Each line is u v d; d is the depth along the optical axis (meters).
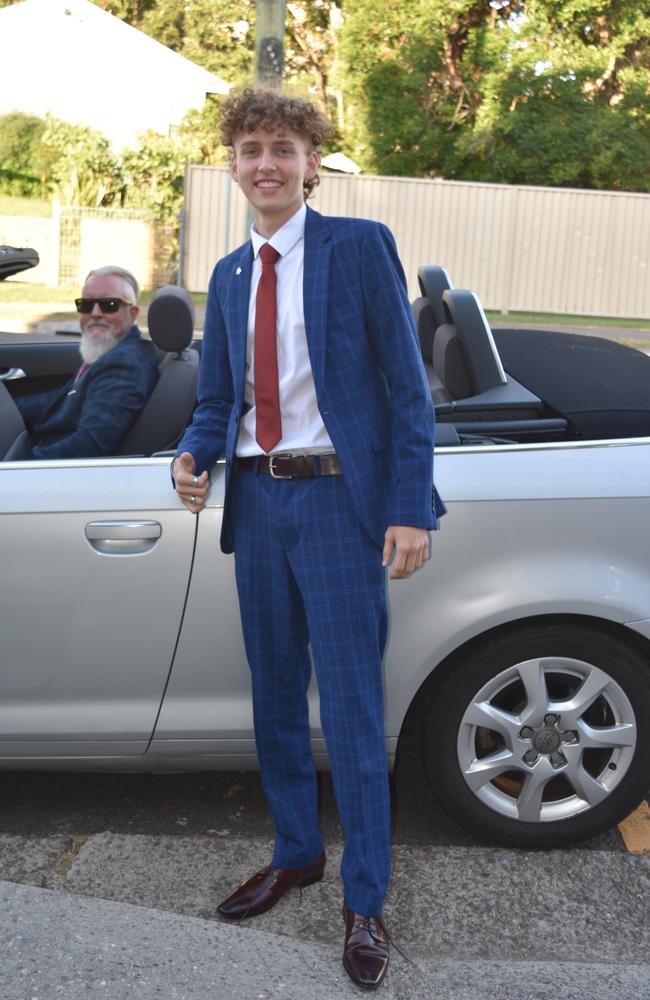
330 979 2.33
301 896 2.71
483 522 2.71
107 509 2.70
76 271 15.58
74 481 2.73
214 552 2.71
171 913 2.50
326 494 2.33
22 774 3.35
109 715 2.80
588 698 2.80
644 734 2.83
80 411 3.47
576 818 2.87
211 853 2.88
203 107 19.64
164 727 2.81
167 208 20.09
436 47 19.47
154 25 24.67
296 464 2.33
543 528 2.72
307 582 2.36
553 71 19.44
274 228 2.31
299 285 2.29
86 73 19.23
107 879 2.76
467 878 2.80
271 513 2.37
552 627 2.77
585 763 2.92
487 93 19.56
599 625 2.79
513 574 2.72
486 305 16.66
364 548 2.34
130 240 15.59
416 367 2.30
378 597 2.39
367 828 2.42
